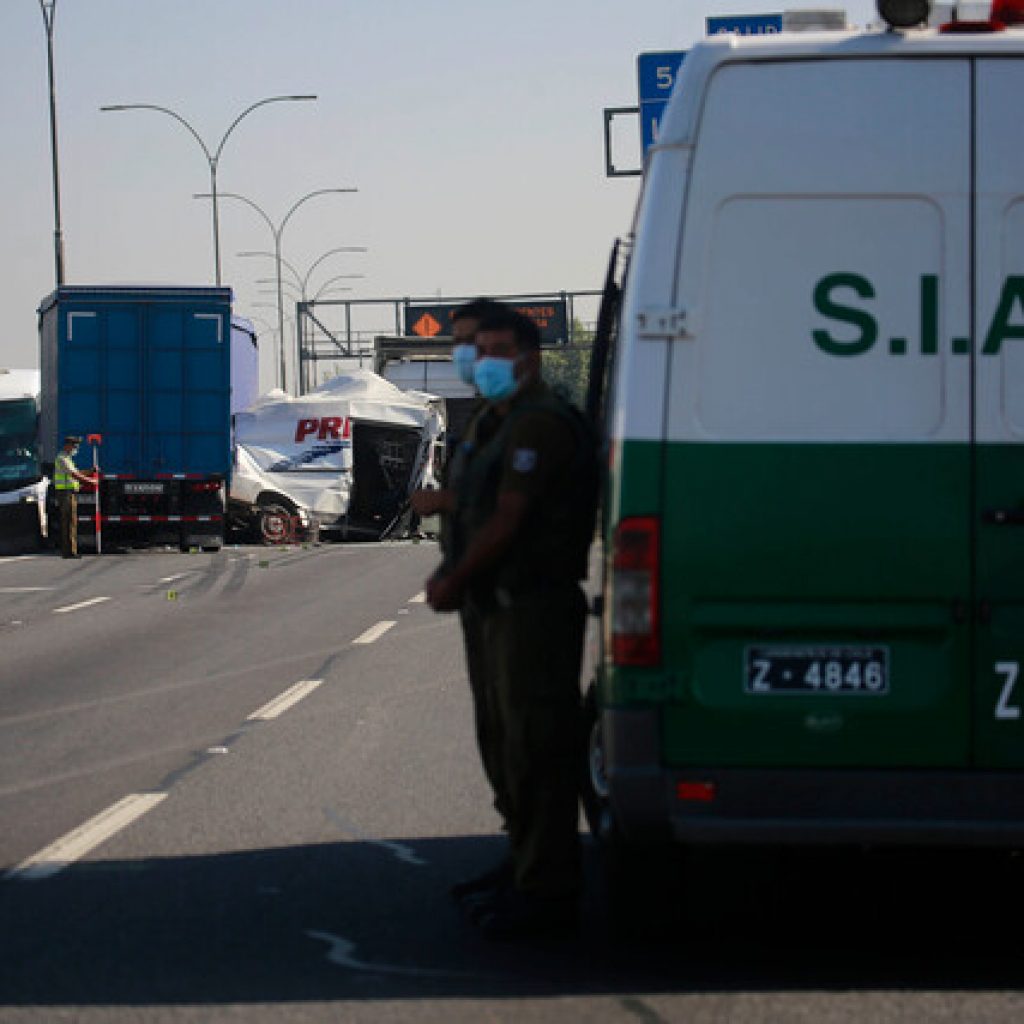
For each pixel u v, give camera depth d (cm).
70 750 1878
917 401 978
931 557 973
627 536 979
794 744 977
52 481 5903
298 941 1112
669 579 977
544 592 1088
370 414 6875
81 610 3641
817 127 989
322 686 2375
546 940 1116
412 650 2800
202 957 1075
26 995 992
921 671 975
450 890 1209
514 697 1091
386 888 1259
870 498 974
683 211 989
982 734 974
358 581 4400
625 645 979
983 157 985
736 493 976
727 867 1320
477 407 1172
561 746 1095
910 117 988
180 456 5797
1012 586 973
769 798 978
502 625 1091
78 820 1505
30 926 1153
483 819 1495
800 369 980
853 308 982
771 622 974
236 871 1313
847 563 974
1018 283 980
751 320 983
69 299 5741
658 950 1092
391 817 1505
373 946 1101
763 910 1195
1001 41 988
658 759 980
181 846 1400
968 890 1250
